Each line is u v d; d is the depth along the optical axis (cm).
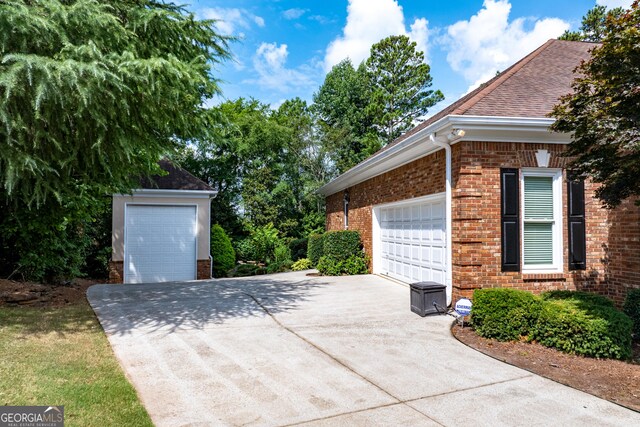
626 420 335
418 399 374
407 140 803
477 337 571
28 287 845
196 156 2367
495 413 347
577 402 370
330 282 1092
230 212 2305
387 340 558
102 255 1389
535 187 744
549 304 553
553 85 862
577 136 538
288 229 2342
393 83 3209
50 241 955
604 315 506
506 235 712
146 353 487
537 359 486
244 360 471
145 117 635
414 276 973
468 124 672
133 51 598
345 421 329
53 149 591
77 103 521
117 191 888
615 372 448
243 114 2441
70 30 542
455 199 726
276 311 727
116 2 625
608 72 476
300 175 2617
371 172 1179
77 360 447
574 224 739
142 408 340
